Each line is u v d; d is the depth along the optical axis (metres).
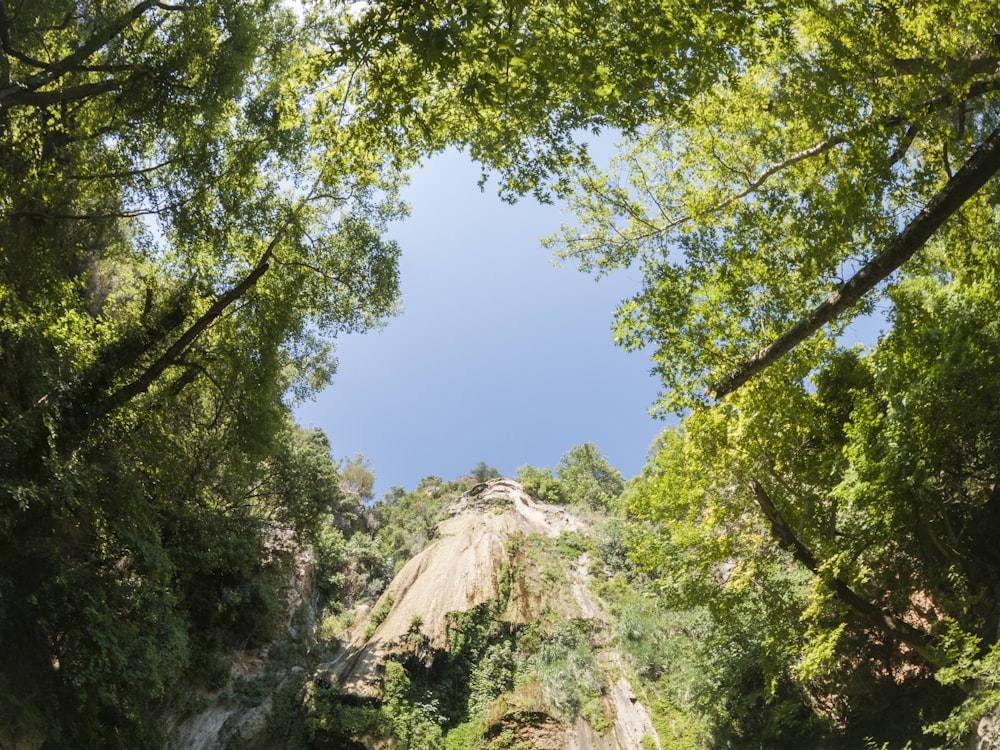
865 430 11.92
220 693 20.44
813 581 12.44
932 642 11.62
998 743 8.95
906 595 13.16
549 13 7.36
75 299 14.70
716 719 16.95
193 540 20.06
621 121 8.61
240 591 21.73
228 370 16.77
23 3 12.36
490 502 35.19
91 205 14.10
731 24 7.54
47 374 13.49
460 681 24.03
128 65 12.85
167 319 14.86
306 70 8.20
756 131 11.99
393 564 40.41
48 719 10.82
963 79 9.41
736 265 11.28
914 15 9.10
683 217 13.44
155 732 13.84
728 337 11.48
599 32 7.48
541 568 29.48
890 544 13.64
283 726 21.17
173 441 16.16
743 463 13.86
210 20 13.73
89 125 14.18
